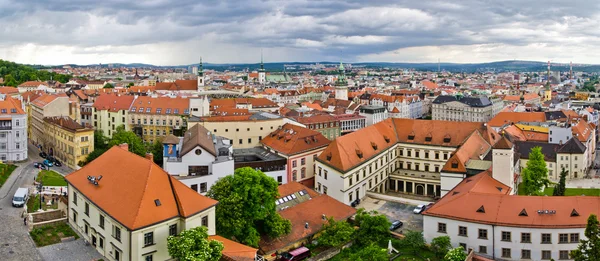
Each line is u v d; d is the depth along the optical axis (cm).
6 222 11081
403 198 15475
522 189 16338
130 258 8481
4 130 18138
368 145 16925
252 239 10488
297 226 11631
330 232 11169
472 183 12588
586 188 18325
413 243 10962
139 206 8675
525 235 10338
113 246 9000
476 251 10750
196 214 9188
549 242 10231
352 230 11175
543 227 10181
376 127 18400
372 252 10156
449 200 11425
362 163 15762
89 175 10538
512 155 13500
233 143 19162
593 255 7856
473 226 10731
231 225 10194
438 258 10719
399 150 18875
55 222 10919
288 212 12062
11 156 18400
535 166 15162
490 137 17712
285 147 17225
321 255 10825
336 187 15050
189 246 8088
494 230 10538
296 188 13650
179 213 9069
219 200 10381
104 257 9375
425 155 18362
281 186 13550
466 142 16338
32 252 9500
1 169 16100
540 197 10750
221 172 13638
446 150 17875
